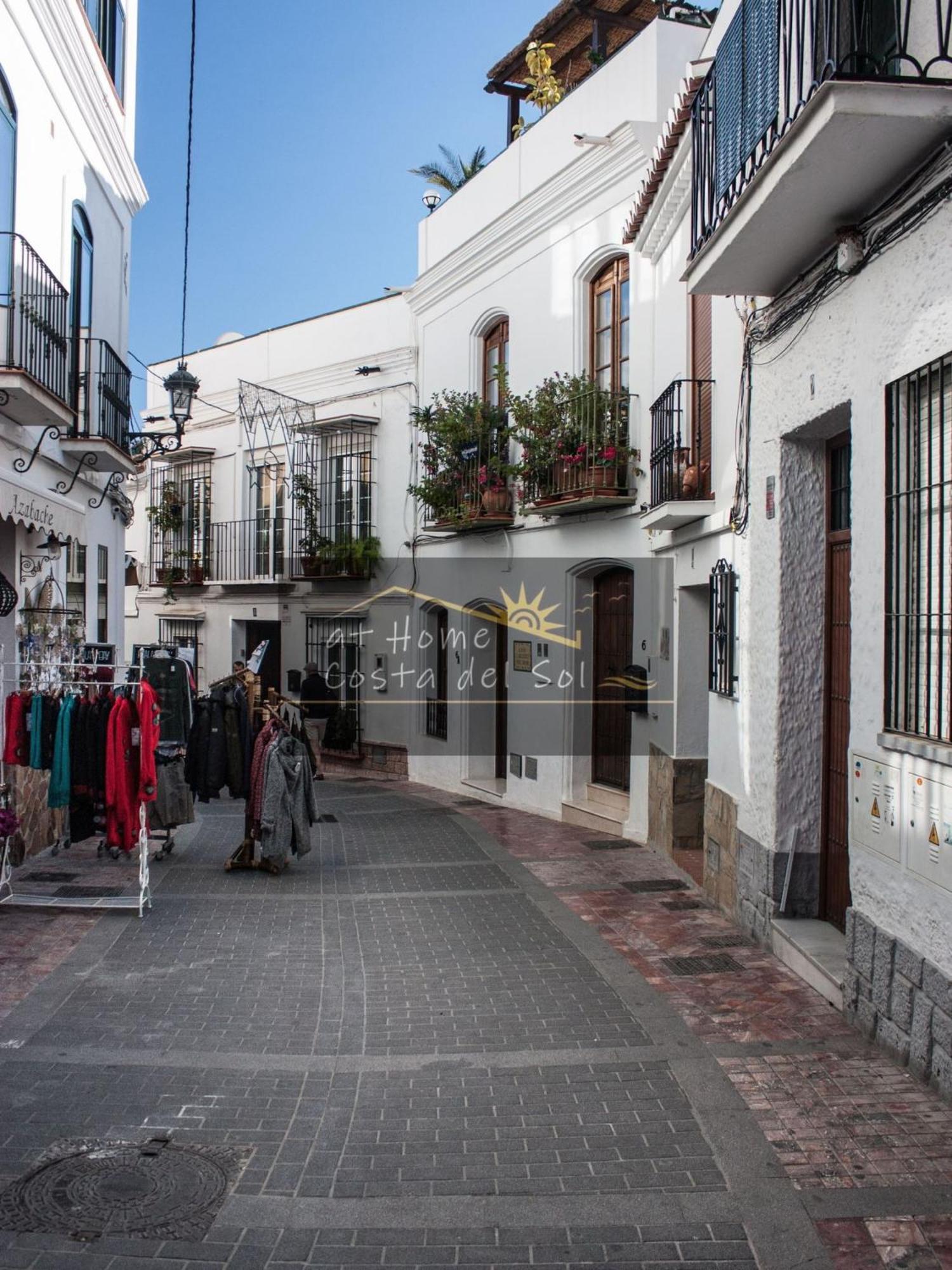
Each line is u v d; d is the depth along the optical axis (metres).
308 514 18.78
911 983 4.70
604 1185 3.77
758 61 5.64
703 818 9.33
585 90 12.15
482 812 13.49
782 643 6.61
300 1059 4.93
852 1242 3.41
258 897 8.29
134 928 7.21
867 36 4.51
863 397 5.17
